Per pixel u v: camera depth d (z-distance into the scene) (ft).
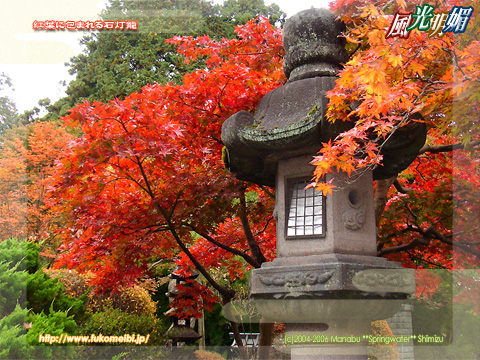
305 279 10.41
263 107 12.49
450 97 10.81
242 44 17.89
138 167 15.10
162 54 32.99
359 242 11.20
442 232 16.89
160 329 21.15
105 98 32.27
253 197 23.15
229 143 11.93
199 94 15.79
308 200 11.50
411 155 11.83
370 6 8.75
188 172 14.98
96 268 16.06
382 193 16.60
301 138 10.80
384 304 10.73
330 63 12.52
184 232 16.28
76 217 14.52
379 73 7.64
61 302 17.54
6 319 12.26
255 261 17.30
